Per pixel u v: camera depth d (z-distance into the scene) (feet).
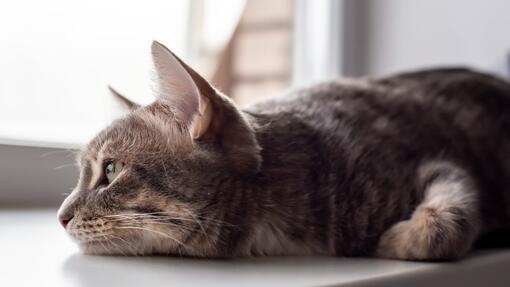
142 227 1.73
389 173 1.91
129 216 1.73
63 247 1.76
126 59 2.53
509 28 2.68
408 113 2.14
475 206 1.85
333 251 1.86
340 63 2.93
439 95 2.29
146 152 1.77
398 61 2.90
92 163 1.84
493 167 2.20
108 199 1.75
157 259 1.71
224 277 1.53
